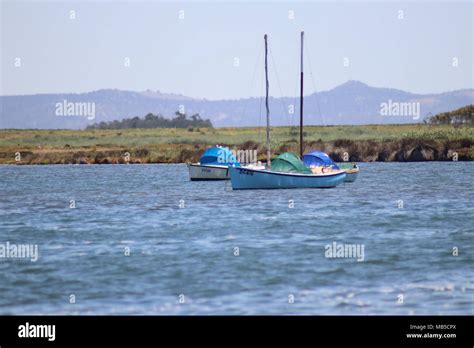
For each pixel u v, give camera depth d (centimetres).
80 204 19400
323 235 13862
